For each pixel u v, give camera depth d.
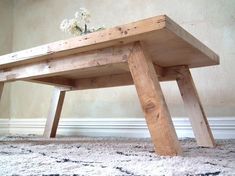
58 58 1.06
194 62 1.22
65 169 0.63
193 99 1.21
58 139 1.57
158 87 0.82
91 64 0.96
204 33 1.68
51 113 1.79
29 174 0.58
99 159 0.76
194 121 1.20
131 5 1.99
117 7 2.04
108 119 1.96
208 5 1.69
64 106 2.18
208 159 0.75
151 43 0.89
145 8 1.92
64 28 1.34
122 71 1.39
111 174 0.57
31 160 0.75
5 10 2.59
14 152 0.94
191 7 1.75
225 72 1.60
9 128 2.46
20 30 2.57
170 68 1.29
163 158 0.73
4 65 1.21
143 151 0.93
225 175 0.55
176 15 1.79
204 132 1.16
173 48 0.98
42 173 0.59
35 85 2.37
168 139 0.77
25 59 1.09
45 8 2.44
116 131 1.91
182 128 1.67
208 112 1.62
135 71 0.84
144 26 0.77
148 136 1.78
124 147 1.07
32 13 2.52
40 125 2.29
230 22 1.62
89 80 1.61
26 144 1.23
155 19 0.76
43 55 1.03
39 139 1.57
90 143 1.27
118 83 1.48
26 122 2.37
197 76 1.66
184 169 0.60
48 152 0.92
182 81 1.25
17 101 2.47
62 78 1.59
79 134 2.06
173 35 0.81
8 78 1.25
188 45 0.94
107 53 0.92
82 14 1.40
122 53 0.88
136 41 0.85
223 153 0.90
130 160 0.73
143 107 0.81
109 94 1.99
